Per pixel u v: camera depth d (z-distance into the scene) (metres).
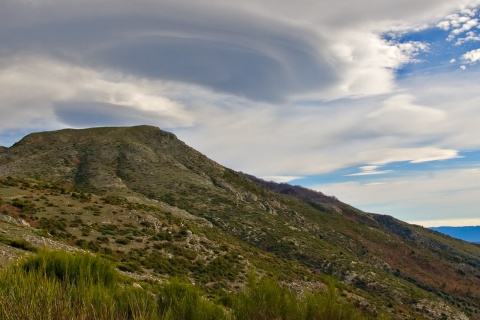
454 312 62.31
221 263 42.00
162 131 159.00
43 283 6.42
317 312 7.61
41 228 34.50
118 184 90.25
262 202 117.56
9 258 15.80
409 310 55.16
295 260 67.81
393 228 191.75
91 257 9.41
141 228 44.97
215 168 138.12
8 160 111.38
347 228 127.75
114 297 7.43
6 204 39.34
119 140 135.75
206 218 79.81
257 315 7.48
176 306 7.58
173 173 113.06
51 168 101.81
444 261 123.81
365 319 7.90
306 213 133.00
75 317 5.77
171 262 37.12
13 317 5.39
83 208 46.09
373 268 76.75
